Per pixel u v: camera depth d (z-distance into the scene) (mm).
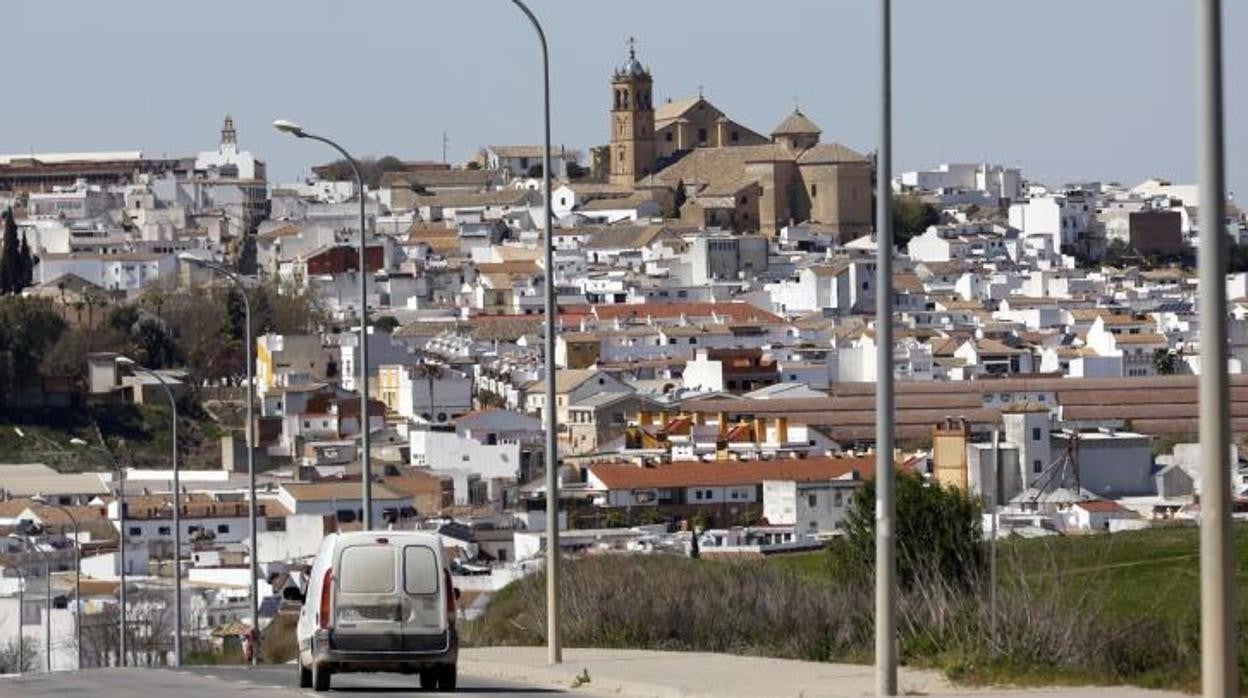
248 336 184500
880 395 84062
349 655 99000
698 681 95875
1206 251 58438
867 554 134375
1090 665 92438
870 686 90125
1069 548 126312
